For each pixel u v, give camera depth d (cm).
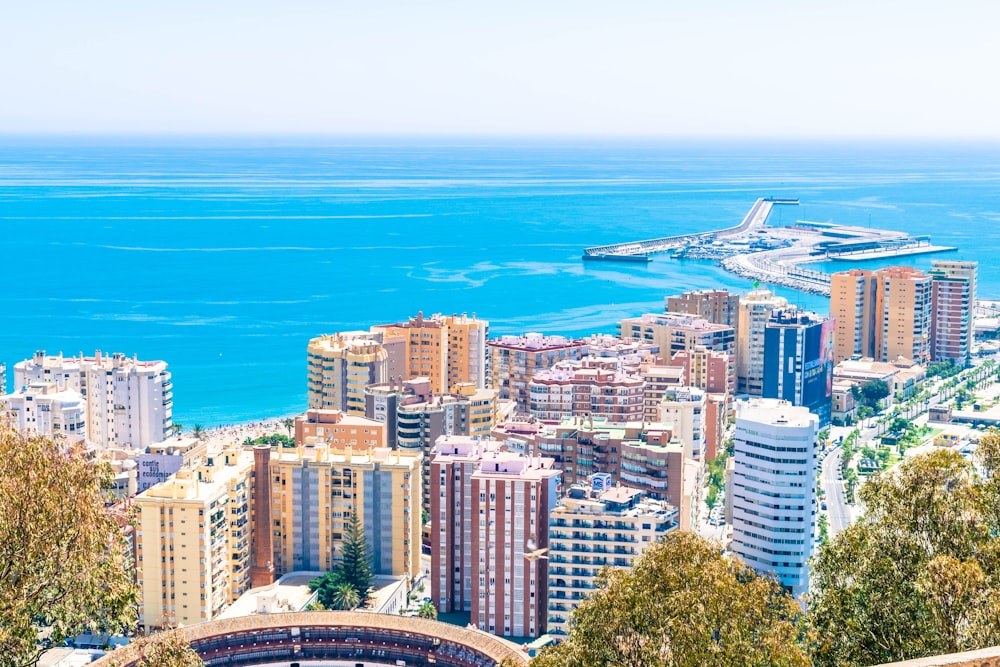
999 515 18200
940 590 16462
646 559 16300
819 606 18200
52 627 15425
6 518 14375
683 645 15262
